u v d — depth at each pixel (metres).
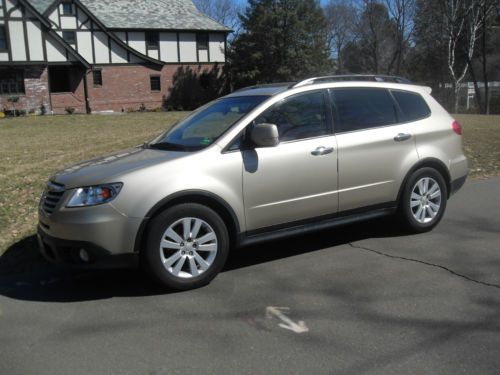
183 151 4.65
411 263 4.95
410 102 5.88
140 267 4.43
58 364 3.31
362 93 5.52
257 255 5.36
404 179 5.63
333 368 3.15
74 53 30.45
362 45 55.59
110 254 4.20
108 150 13.19
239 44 37.16
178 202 4.39
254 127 4.62
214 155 4.55
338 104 5.32
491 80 51.88
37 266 5.26
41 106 30.41
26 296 4.49
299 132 5.00
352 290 4.35
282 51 35.94
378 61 50.19
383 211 5.59
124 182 4.22
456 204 7.20
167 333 3.68
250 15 36.56
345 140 5.20
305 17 36.53
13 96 29.67
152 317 3.96
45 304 4.30
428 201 5.87
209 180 4.46
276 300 4.20
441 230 5.99
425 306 3.98
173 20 36.88
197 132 5.01
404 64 50.00
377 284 4.46
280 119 4.94
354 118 5.38
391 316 3.83
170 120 23.50
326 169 5.05
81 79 32.44
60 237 4.25
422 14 42.28
